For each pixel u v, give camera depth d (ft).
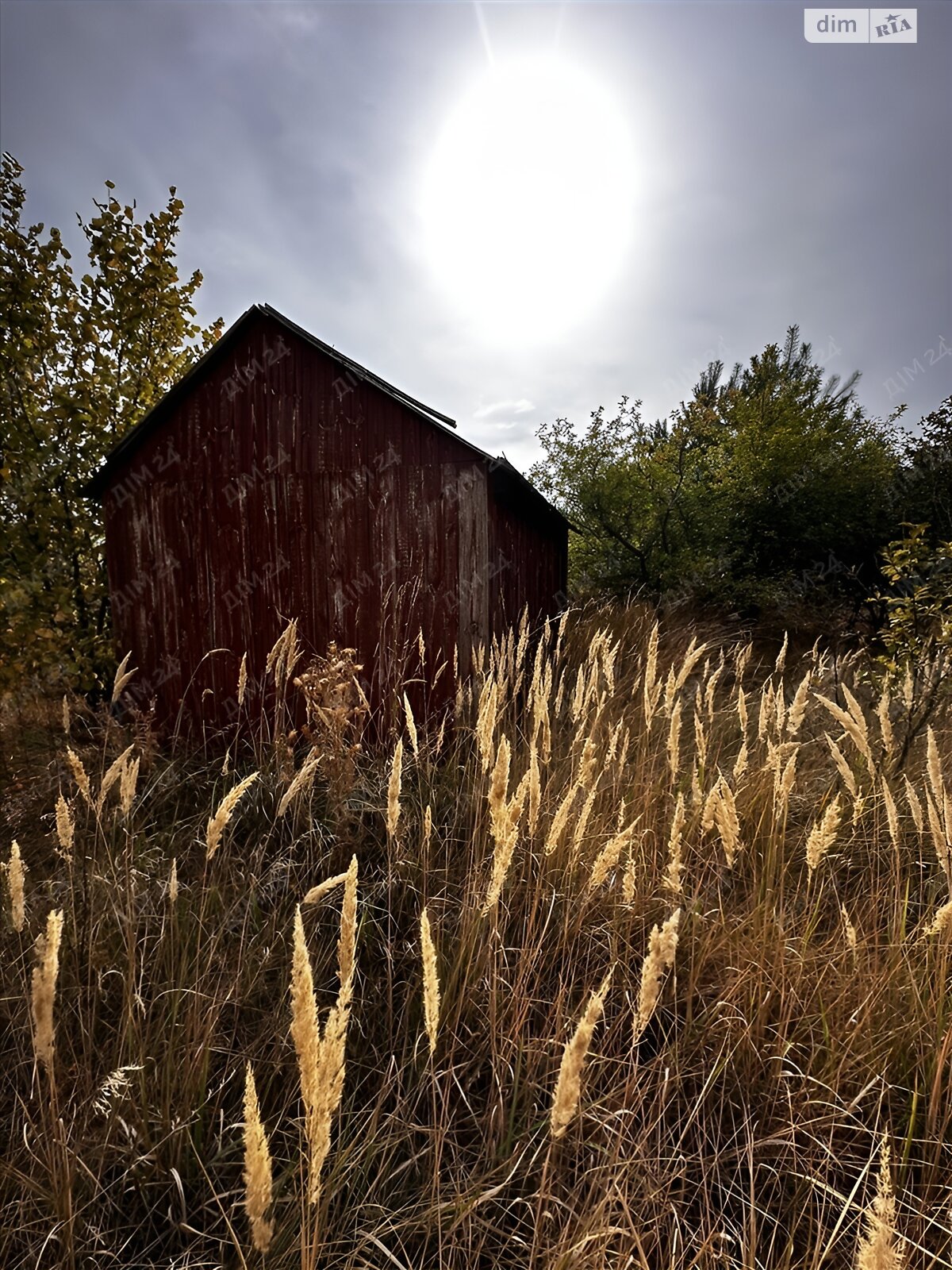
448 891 9.27
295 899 9.43
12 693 16.90
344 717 11.78
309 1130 3.34
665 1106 5.61
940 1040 6.10
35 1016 4.25
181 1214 5.62
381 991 7.94
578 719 11.64
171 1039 6.34
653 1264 5.21
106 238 19.53
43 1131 5.99
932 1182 5.40
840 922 7.76
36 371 18.90
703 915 8.15
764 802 9.74
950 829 6.08
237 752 17.08
